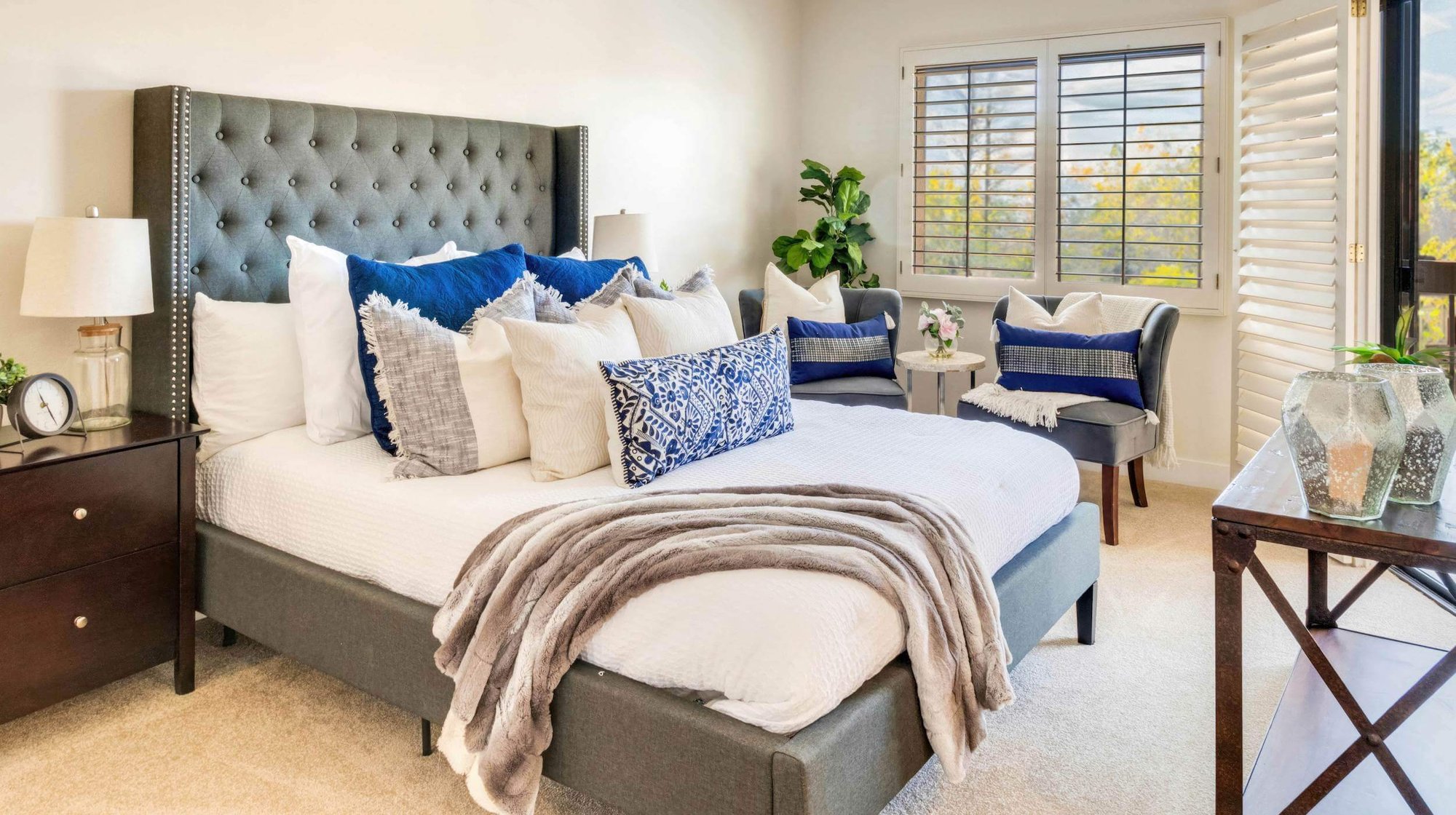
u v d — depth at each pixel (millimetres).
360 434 2766
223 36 2924
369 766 2219
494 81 3785
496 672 1855
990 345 5246
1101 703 2520
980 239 5172
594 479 2402
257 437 2768
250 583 2486
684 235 4875
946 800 2084
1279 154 4004
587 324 2654
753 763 1556
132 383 2830
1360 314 3584
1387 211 3521
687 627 1710
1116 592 3311
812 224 5730
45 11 2562
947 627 1849
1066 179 4902
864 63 5465
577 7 4133
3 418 2555
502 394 2512
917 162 5301
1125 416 3828
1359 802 1820
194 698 2553
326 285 2707
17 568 2188
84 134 2660
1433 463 1559
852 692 1691
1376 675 2309
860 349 4547
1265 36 4090
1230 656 1620
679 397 2402
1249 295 4305
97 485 2326
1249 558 1587
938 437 2799
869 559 1816
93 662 2352
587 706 1772
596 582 1807
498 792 1771
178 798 2084
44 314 2367
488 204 3674
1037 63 4918
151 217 2730
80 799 2080
